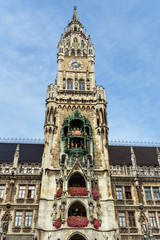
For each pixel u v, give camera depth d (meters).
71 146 42.47
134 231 37.44
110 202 37.16
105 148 42.81
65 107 47.59
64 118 46.12
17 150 43.62
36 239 33.22
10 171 41.47
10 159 45.44
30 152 48.47
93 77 54.12
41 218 35.06
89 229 33.72
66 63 55.97
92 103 48.59
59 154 41.97
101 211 36.75
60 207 35.59
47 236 34.25
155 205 40.22
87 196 36.53
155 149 53.56
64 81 52.41
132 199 40.44
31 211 37.91
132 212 39.34
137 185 41.44
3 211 37.44
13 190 39.50
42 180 38.56
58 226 34.03
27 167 41.91
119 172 42.75
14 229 36.12
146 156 49.94
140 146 54.81
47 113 46.38
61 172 38.91
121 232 37.09
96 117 46.97
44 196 37.09
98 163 41.75
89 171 39.31
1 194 39.22
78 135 42.66
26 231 36.03
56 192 37.62
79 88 52.72
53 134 43.94
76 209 38.16
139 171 43.69
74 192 36.62
